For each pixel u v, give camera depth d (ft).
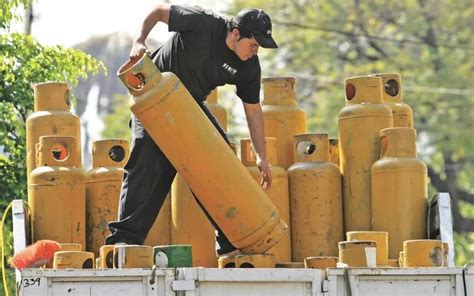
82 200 47.24
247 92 46.29
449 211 46.11
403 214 46.75
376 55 159.43
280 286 38.86
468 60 154.81
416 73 155.02
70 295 37.99
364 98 48.57
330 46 160.04
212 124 42.93
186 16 44.32
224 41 44.78
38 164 47.32
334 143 49.90
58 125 48.80
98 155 48.75
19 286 39.40
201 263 47.01
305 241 47.55
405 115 50.65
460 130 151.02
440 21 157.38
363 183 47.83
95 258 47.98
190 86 45.11
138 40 43.29
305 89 159.22
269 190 47.42
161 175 44.39
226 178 42.37
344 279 39.09
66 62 72.64
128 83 42.16
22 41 71.82
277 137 49.67
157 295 38.24
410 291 39.27
